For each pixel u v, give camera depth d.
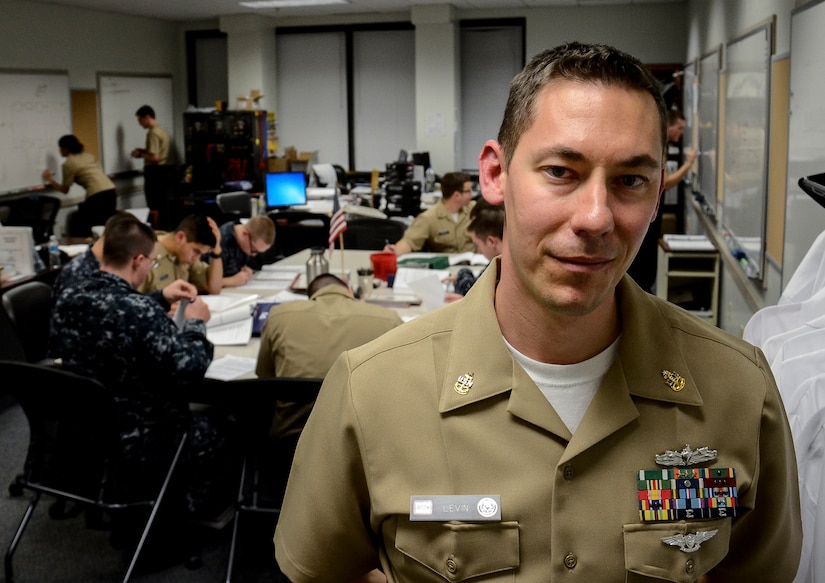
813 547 1.12
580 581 0.78
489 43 9.98
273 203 7.20
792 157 2.90
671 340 0.83
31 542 3.02
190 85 10.98
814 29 2.56
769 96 3.43
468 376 0.82
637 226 0.72
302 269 4.53
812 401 1.18
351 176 10.20
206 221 3.93
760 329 1.46
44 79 8.23
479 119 10.22
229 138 9.54
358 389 0.86
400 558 0.84
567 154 0.71
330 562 0.91
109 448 2.54
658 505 0.79
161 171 9.52
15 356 4.49
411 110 10.41
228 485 3.04
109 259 2.77
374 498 0.84
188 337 2.68
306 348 2.55
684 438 0.80
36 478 2.65
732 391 0.82
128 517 3.01
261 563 2.85
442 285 3.65
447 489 0.81
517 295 0.80
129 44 9.84
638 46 9.45
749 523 0.87
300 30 10.38
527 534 0.79
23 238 4.55
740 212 4.24
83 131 8.98
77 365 2.65
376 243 5.34
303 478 0.93
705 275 5.17
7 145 7.70
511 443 0.80
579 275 0.71
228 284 4.16
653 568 0.78
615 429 0.79
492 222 3.29
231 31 10.12
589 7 9.50
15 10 7.86
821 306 1.38
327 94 10.60
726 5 5.07
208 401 2.82
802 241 2.71
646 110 0.72
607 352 0.82
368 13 10.10
